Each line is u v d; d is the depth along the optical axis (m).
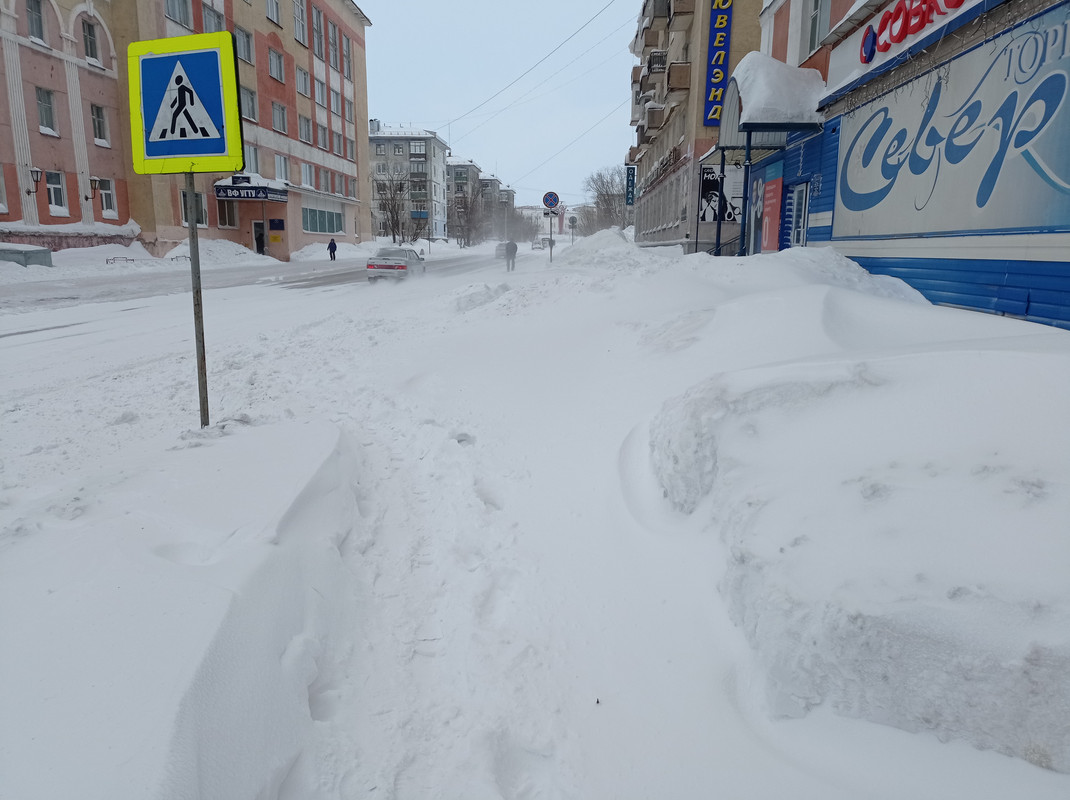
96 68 29.36
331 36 51.09
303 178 46.59
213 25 35.50
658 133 35.72
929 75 8.72
